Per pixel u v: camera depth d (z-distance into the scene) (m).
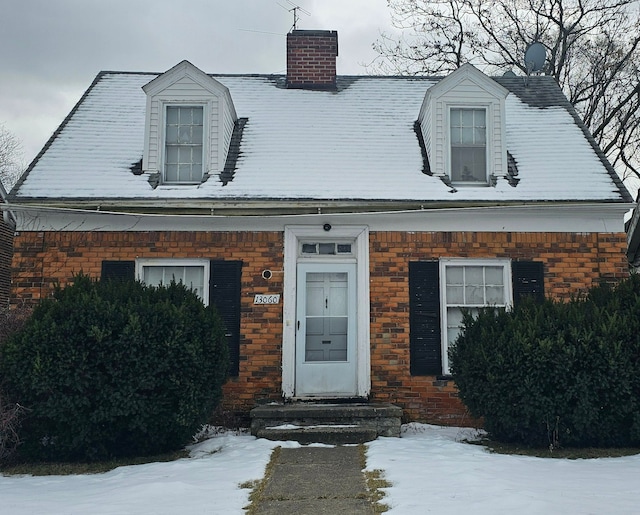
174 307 7.82
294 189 10.22
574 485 5.90
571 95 22.38
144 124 11.43
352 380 10.07
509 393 7.75
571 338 7.71
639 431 7.58
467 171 10.88
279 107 12.39
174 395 7.73
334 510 5.39
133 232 10.12
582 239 10.29
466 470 6.53
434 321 10.04
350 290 10.30
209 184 10.29
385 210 10.12
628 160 21.72
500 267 10.30
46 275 9.94
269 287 10.05
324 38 13.45
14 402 7.38
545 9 22.50
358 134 11.62
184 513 5.24
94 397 7.46
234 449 7.95
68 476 6.93
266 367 9.86
